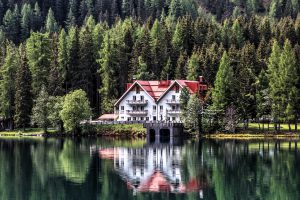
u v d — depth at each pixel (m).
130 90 155.25
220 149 103.19
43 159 89.56
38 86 157.88
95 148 106.81
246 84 137.12
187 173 74.94
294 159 88.00
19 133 145.88
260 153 95.94
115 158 90.44
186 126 132.12
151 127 132.88
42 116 141.50
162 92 154.38
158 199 59.78
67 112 136.50
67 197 60.78
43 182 68.88
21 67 151.00
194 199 59.81
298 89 133.88
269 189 64.75
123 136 137.88
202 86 152.12
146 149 104.38
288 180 70.19
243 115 134.75
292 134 130.25
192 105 132.00
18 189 64.75
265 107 134.25
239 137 129.38
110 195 61.59
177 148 106.06
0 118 157.62
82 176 72.75
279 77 132.88
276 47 143.88
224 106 134.75
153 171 76.38
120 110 155.88
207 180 70.12
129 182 68.69
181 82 149.88
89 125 140.62
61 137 138.38
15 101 149.62
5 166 81.88
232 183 68.19
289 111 130.88
